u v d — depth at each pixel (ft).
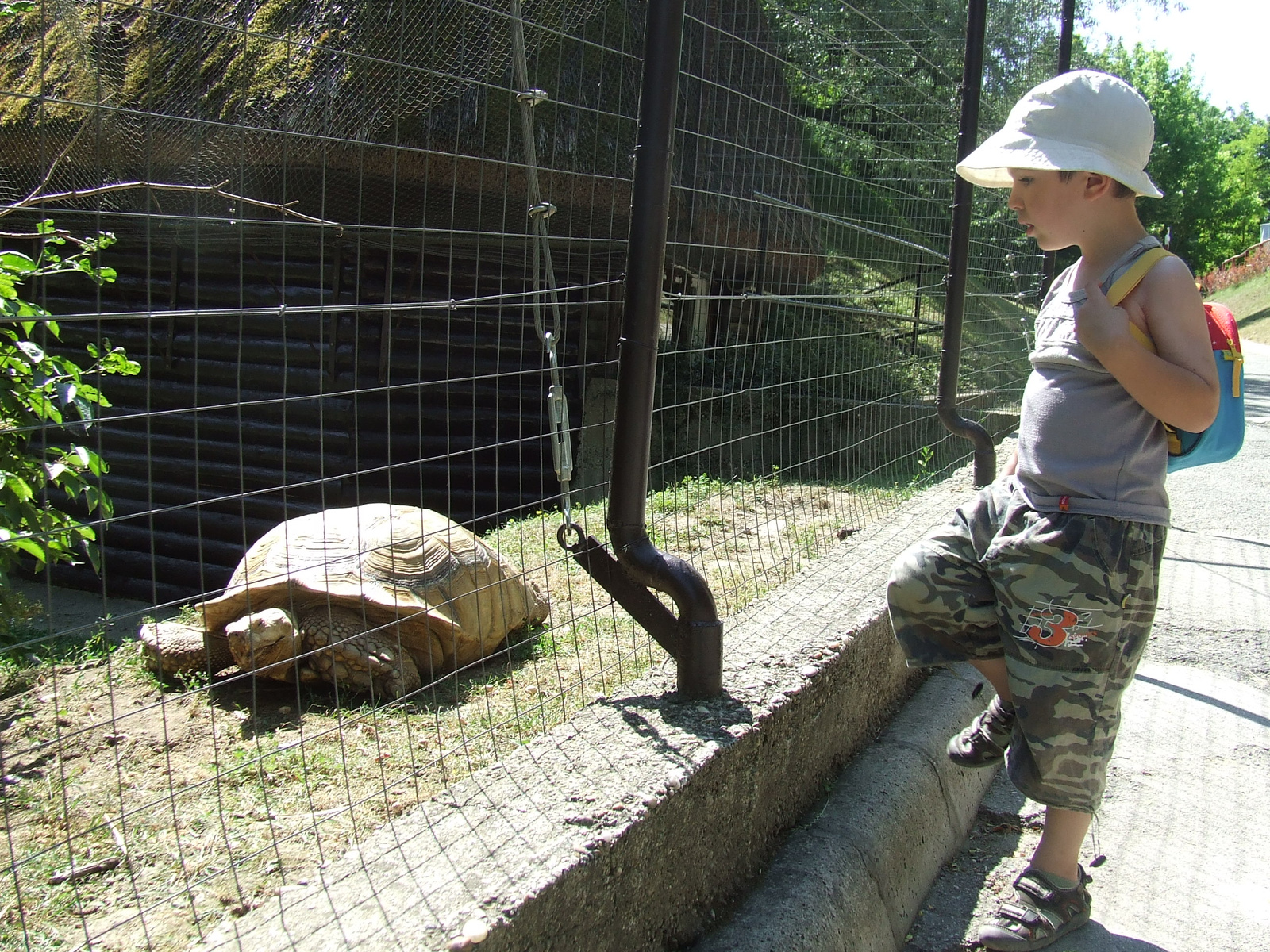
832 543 14.84
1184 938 7.95
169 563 25.16
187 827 7.57
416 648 11.16
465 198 11.39
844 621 10.15
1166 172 152.76
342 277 23.53
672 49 7.79
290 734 9.49
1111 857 9.03
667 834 6.68
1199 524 20.99
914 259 18.70
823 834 8.26
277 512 24.64
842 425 16.98
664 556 8.28
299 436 24.44
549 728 8.64
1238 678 12.95
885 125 16.03
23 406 9.99
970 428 16.60
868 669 10.26
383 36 8.31
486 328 25.17
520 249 13.83
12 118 7.69
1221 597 16.03
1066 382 7.64
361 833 7.45
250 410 24.63
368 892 5.46
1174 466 7.64
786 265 13.67
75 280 24.81
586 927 5.92
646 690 8.43
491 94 10.14
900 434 19.77
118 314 5.17
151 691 10.80
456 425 25.39
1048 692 7.48
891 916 8.11
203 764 8.79
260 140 8.19
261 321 24.16
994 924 7.81
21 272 9.98
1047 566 7.43
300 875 6.86
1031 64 24.43
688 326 12.21
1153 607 7.52
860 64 14.82
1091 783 7.59
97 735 9.42
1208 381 7.02
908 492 18.30
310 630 10.78
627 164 11.95
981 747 8.62
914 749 9.91
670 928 6.81
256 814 7.79
